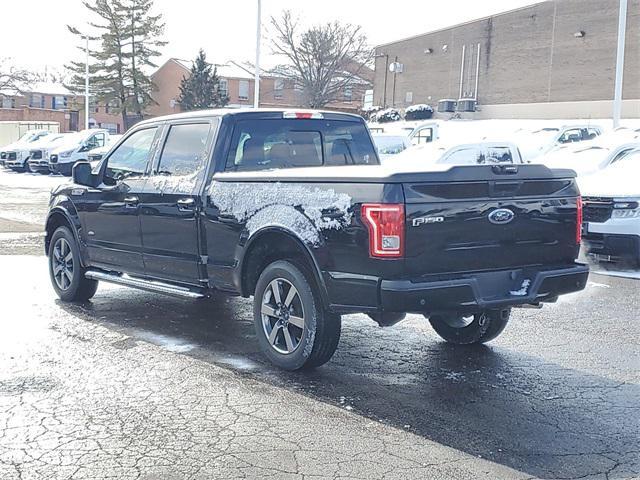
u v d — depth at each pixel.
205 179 6.77
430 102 55.16
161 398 5.55
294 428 5.03
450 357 6.81
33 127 54.50
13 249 12.44
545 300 5.95
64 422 5.06
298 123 7.32
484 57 50.69
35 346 6.84
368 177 5.43
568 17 45.31
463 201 5.54
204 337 7.29
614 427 5.16
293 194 5.95
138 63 61.50
